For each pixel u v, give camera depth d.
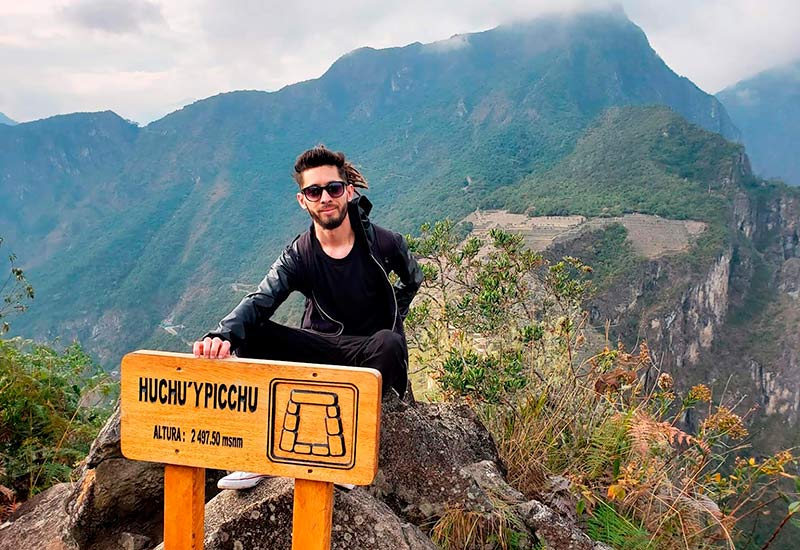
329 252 2.50
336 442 1.75
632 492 3.22
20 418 4.05
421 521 2.68
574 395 3.89
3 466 3.72
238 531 2.18
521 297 4.48
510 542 2.64
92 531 2.64
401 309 2.77
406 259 2.65
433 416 3.18
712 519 3.23
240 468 1.83
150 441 1.89
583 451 3.57
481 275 4.47
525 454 3.42
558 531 2.69
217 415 1.84
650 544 2.96
